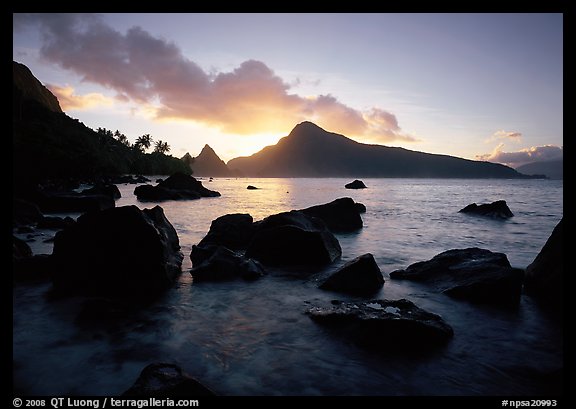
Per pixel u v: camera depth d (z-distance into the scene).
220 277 9.86
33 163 50.31
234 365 5.41
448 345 6.01
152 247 8.97
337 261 12.51
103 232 8.82
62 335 6.34
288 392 4.76
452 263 9.76
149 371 4.55
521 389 4.83
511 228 21.78
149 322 7.00
